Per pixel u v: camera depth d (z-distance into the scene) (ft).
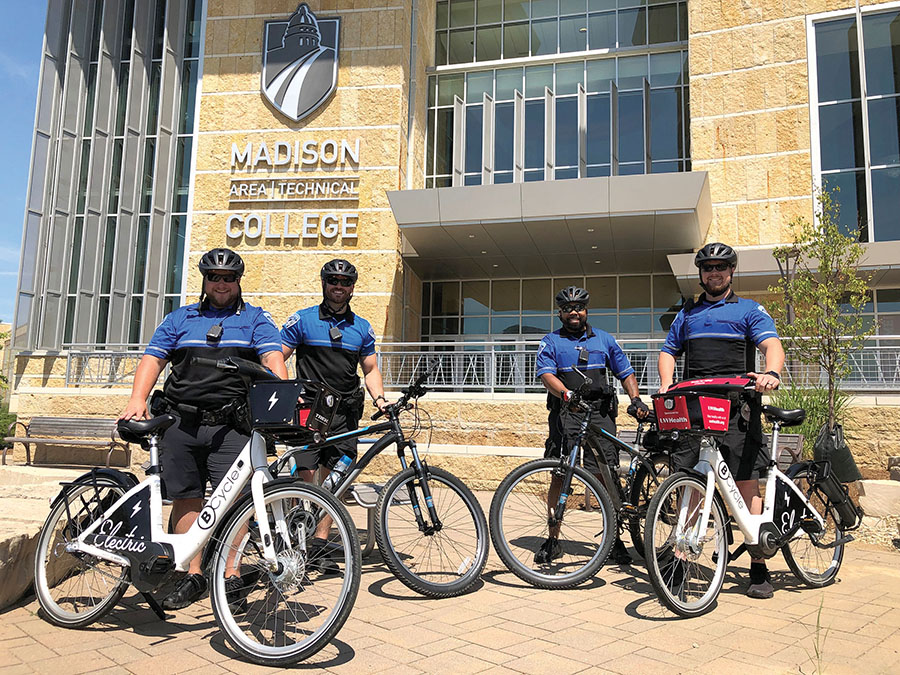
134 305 63.72
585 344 17.17
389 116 59.82
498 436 34.45
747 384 13.69
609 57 65.62
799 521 14.84
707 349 15.07
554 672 9.66
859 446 28.96
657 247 56.90
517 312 66.69
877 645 11.00
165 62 65.26
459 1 71.67
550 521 15.15
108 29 67.31
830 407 27.43
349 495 15.26
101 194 65.10
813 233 31.22
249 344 12.82
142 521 11.33
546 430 33.94
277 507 10.82
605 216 50.26
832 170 54.24
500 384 40.09
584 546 15.16
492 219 52.03
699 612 12.60
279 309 58.85
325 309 16.34
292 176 60.34
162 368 12.75
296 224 59.72
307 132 60.80
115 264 62.90
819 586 15.19
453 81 68.69
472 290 68.03
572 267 63.36
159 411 12.41
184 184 64.49
